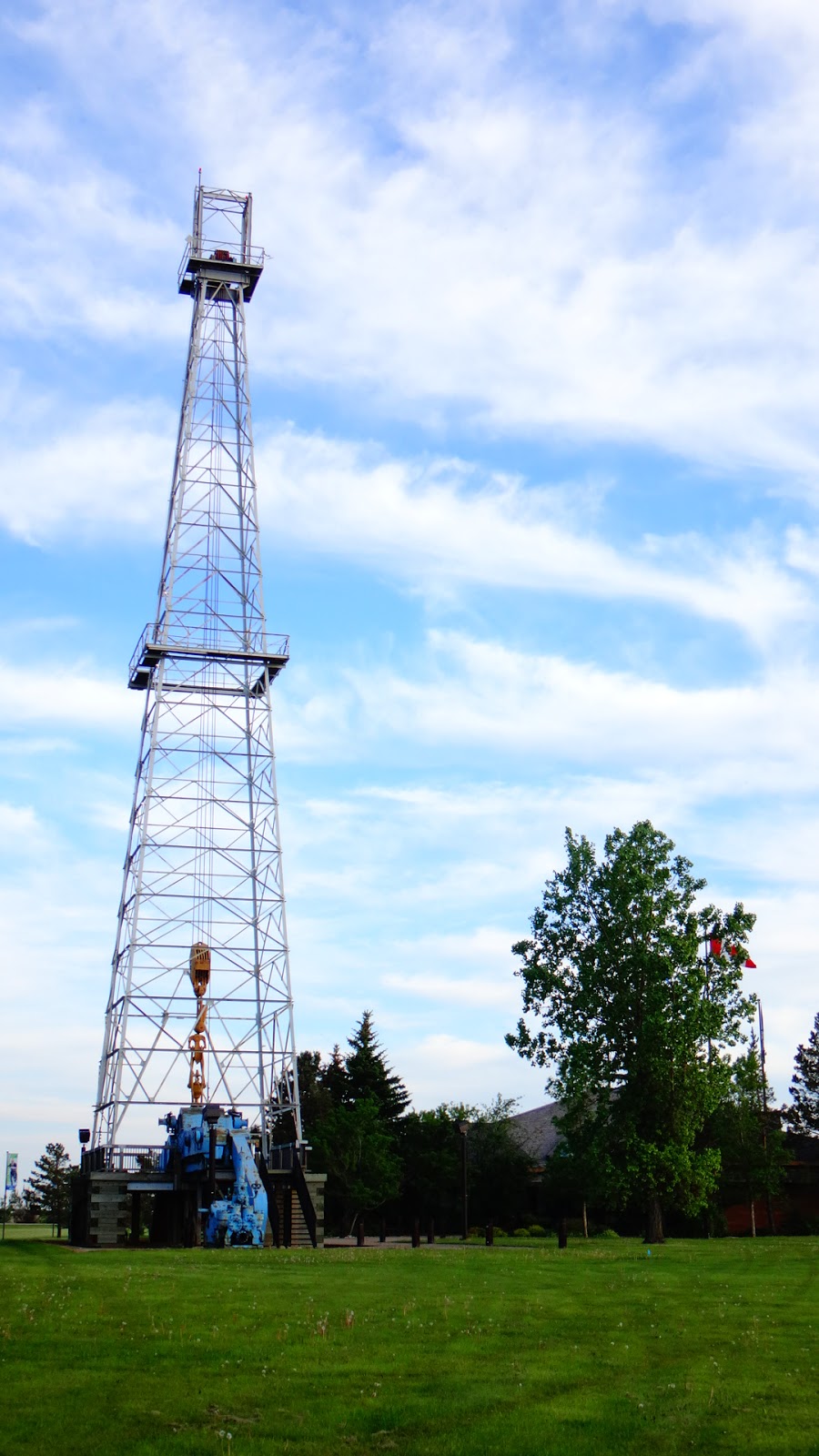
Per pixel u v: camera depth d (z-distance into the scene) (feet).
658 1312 92.53
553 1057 199.21
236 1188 171.01
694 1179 190.70
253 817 224.12
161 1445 56.39
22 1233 271.90
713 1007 193.26
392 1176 270.87
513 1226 271.08
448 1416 61.67
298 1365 70.64
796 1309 95.45
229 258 242.78
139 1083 204.74
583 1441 58.18
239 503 235.40
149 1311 85.25
